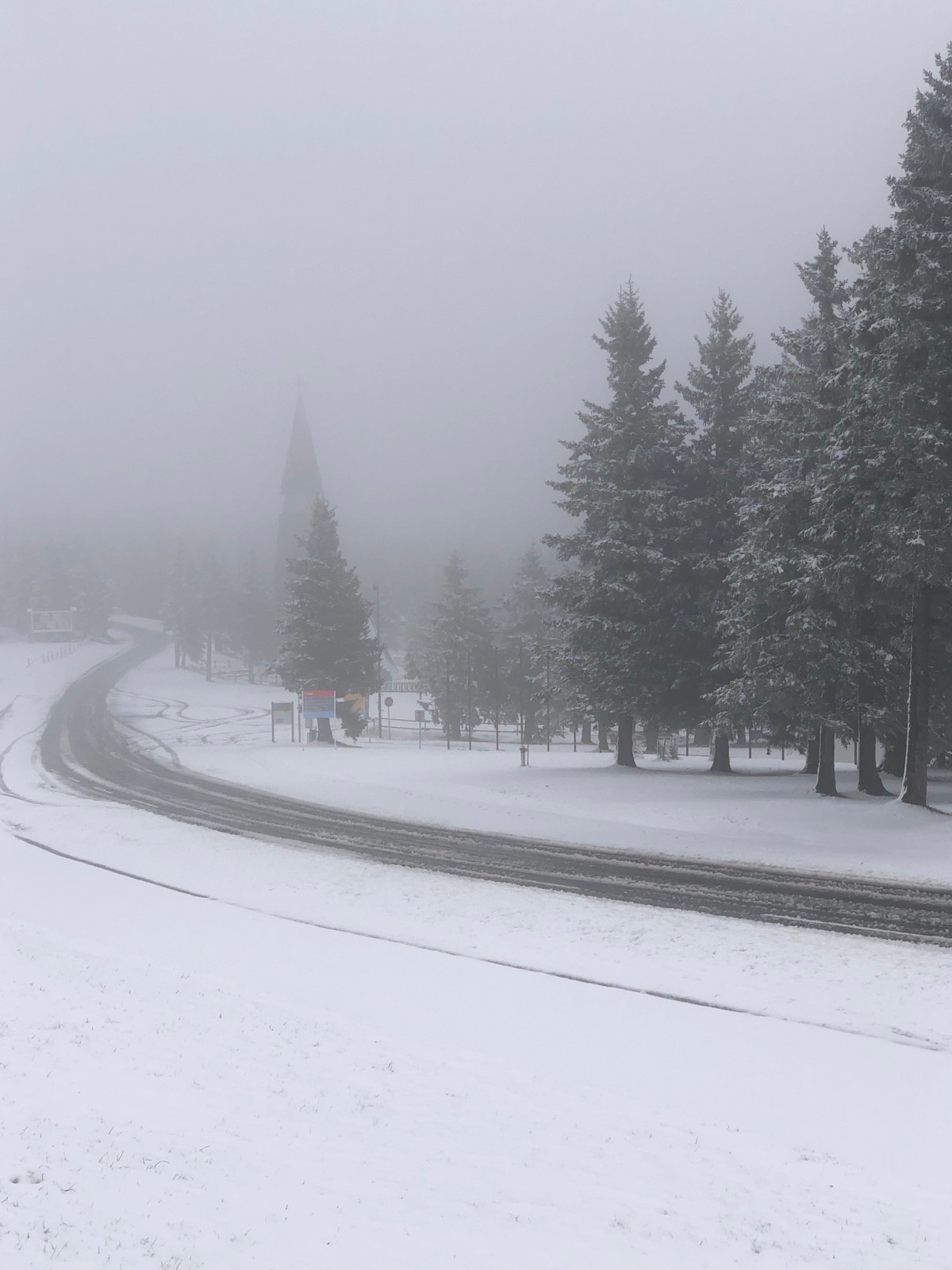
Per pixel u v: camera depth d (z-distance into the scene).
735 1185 8.57
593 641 39.66
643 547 39.31
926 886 22.33
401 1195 7.68
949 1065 12.20
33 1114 8.20
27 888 25.08
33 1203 6.60
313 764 49.38
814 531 30.11
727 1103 11.06
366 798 38.09
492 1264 6.71
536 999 15.16
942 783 40.28
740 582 32.03
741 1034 13.45
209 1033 11.78
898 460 26.20
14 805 39.28
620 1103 10.73
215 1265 6.21
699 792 34.94
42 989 13.00
